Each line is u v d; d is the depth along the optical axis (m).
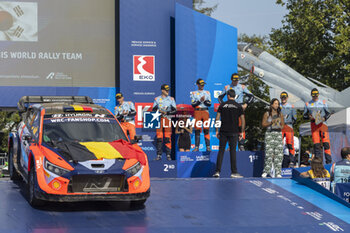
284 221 7.61
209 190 9.64
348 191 9.15
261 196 9.21
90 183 7.36
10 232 6.60
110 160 7.55
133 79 14.20
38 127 8.45
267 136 11.40
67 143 7.88
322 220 7.70
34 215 7.48
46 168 7.40
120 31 14.13
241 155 12.00
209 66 13.97
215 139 13.62
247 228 7.19
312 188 9.88
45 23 14.16
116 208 8.10
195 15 13.89
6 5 13.98
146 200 8.72
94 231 6.75
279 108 11.38
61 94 14.23
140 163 7.81
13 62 14.00
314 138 12.30
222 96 12.79
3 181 10.37
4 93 13.95
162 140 13.49
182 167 11.94
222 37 14.06
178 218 7.61
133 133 13.23
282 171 11.62
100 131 8.52
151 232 6.82
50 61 14.19
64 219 7.32
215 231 7.00
